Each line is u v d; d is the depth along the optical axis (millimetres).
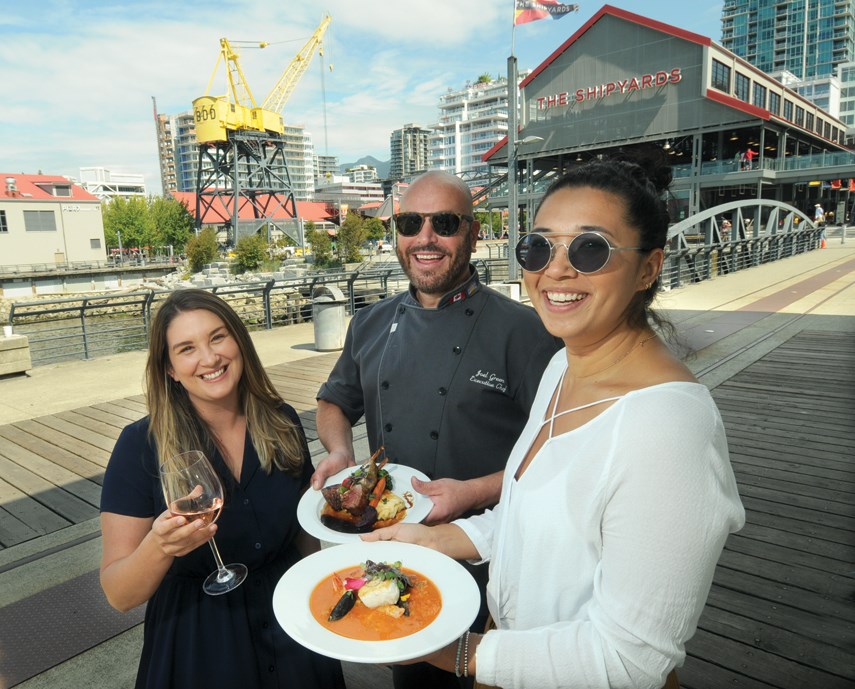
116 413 5934
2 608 2699
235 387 1631
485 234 64562
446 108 159125
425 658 1072
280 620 1112
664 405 849
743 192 44062
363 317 2129
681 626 801
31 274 44750
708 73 35344
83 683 2232
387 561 1295
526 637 907
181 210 76812
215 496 1366
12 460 4637
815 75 144000
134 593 1315
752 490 3713
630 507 819
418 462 1844
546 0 17797
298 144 180000
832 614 2514
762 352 7492
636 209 950
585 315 971
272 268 43531
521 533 997
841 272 17578
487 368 1772
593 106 39750
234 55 62344
